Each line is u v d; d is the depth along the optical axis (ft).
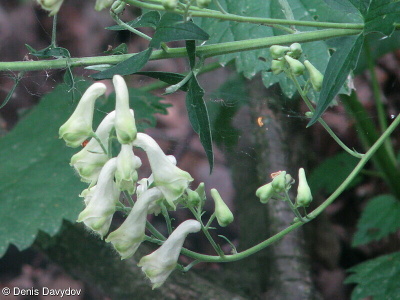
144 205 1.73
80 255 2.39
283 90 2.18
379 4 1.76
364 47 2.33
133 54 1.76
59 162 2.40
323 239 2.86
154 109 2.51
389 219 2.44
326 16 2.18
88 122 1.73
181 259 2.87
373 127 2.31
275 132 2.62
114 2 1.74
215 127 2.53
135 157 1.72
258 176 2.60
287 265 2.41
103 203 1.73
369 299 2.70
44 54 1.74
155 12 1.75
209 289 2.33
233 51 1.78
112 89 2.85
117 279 2.34
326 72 1.76
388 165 2.34
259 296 2.37
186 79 1.75
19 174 2.38
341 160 2.69
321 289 2.79
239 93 2.57
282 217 2.54
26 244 2.26
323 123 1.82
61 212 2.30
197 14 1.74
